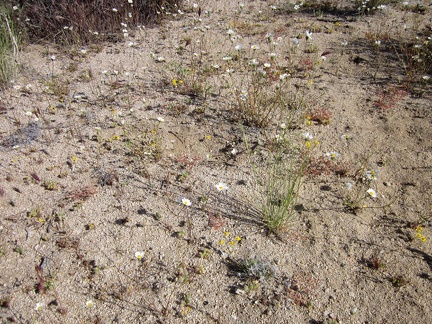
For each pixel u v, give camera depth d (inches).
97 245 29.1
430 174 33.7
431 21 57.2
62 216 30.8
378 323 24.6
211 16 64.7
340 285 26.4
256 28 59.5
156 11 64.4
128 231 30.0
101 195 32.8
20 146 37.4
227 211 31.3
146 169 34.8
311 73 47.5
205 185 33.5
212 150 37.1
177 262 27.9
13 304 25.8
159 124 39.9
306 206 31.5
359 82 45.6
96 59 52.9
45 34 58.7
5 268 27.9
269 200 31.3
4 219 31.0
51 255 28.6
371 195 30.5
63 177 34.4
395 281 26.4
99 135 38.6
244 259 27.8
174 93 44.5
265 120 38.9
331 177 33.9
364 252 28.3
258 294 26.0
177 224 30.4
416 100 42.1
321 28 58.3
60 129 39.5
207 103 42.6
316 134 38.4
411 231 29.6
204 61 50.9
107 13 60.5
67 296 26.2
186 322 24.8
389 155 35.8
